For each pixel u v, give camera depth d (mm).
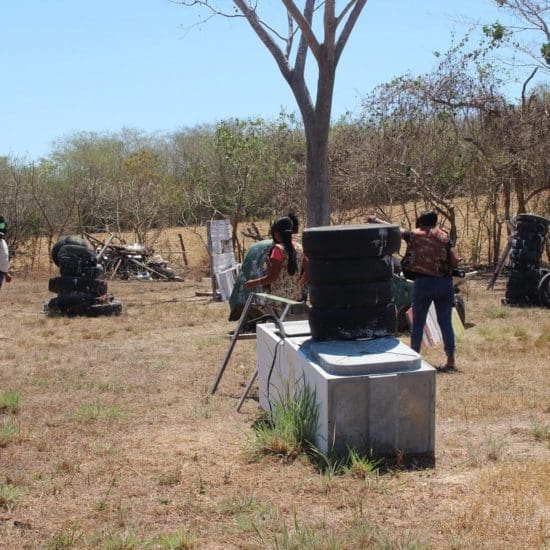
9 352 12461
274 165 29422
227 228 20391
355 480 5914
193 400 8930
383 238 6754
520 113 23500
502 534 4816
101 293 17203
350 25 17281
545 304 16031
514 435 7113
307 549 4676
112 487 5953
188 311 17500
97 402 8695
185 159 41375
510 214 26047
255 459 6508
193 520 5277
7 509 5527
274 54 18000
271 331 7969
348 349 6656
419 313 10125
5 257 15086
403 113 24734
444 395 8656
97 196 30781
